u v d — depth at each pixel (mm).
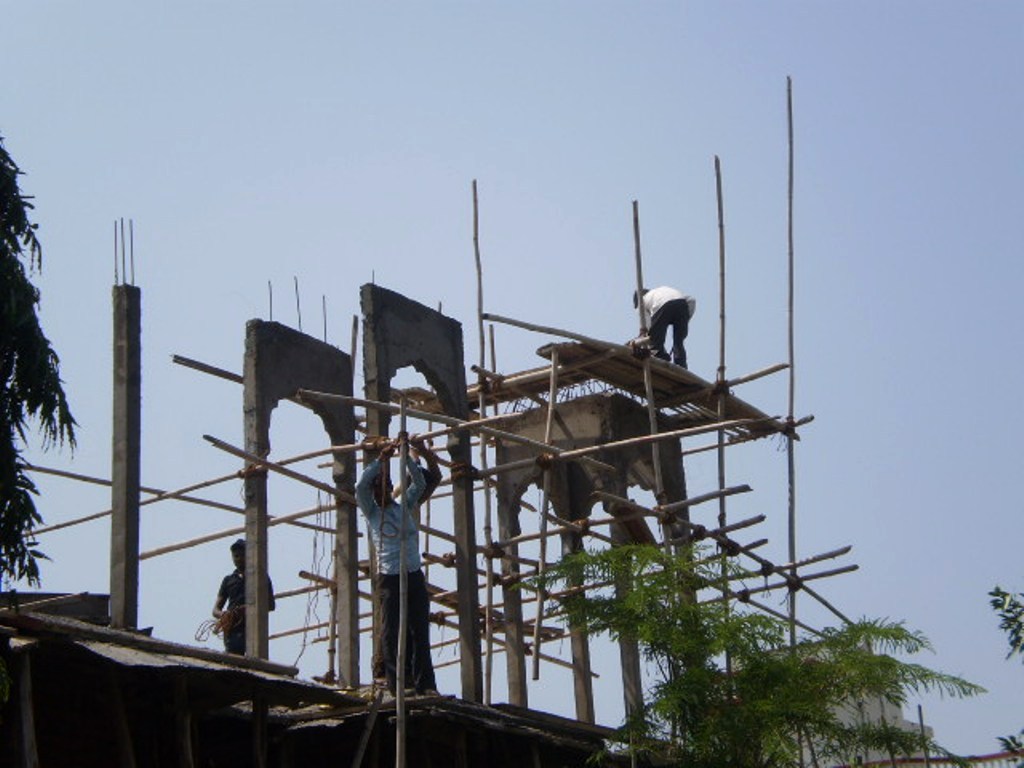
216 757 22688
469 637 25188
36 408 16453
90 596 22750
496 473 26500
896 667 23484
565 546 29188
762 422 29484
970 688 23203
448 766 25000
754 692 23562
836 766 27422
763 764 23719
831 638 24156
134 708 21203
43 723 20172
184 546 25469
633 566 23906
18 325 16344
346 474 25438
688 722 23484
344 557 24953
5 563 16297
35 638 17922
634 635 23688
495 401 29922
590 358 28406
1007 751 22438
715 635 23500
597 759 24406
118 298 22797
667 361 29938
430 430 27422
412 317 26281
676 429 31266
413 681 22984
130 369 22469
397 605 23156
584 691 28484
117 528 21781
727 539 28391
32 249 16828
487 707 24016
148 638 19422
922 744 24156
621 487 29328
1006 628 21734
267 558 23703
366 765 23281
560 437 29719
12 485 16266
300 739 23594
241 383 25109
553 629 29562
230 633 24719
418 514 24875
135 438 22250
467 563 25609
